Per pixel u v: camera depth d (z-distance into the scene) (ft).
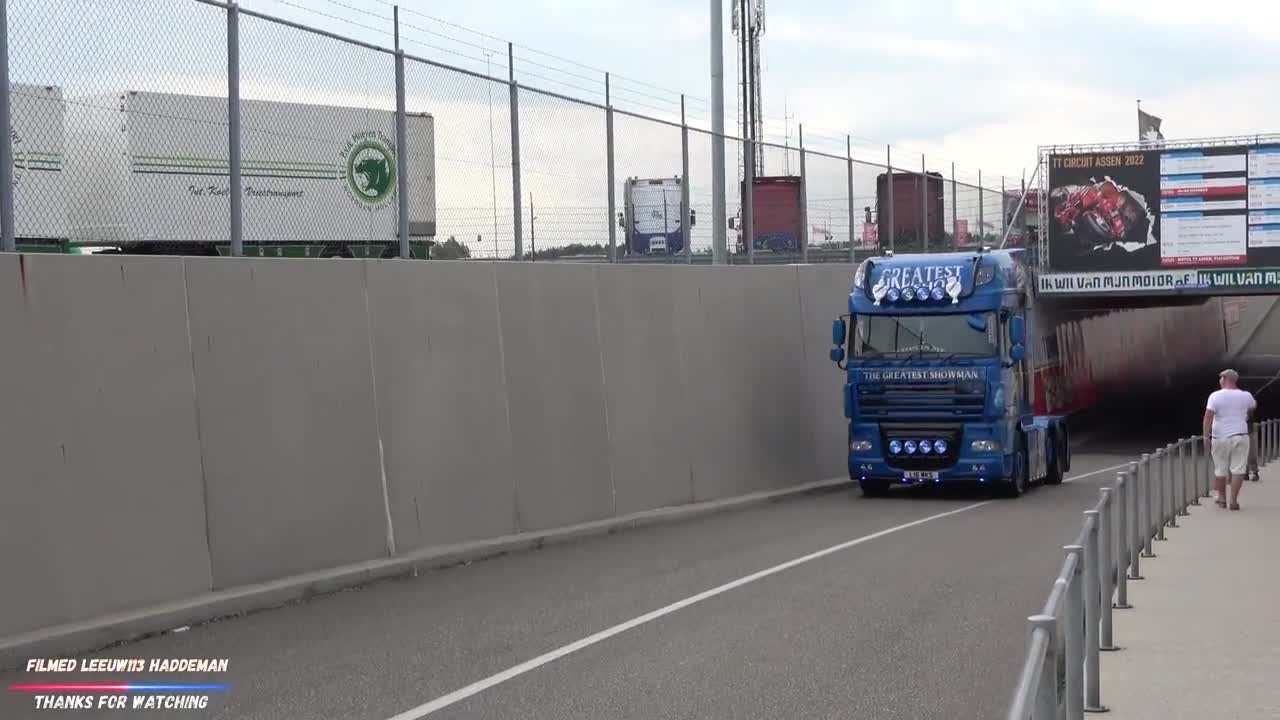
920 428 84.69
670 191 80.94
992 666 32.53
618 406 70.54
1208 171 129.80
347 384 49.73
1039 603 42.04
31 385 36.65
